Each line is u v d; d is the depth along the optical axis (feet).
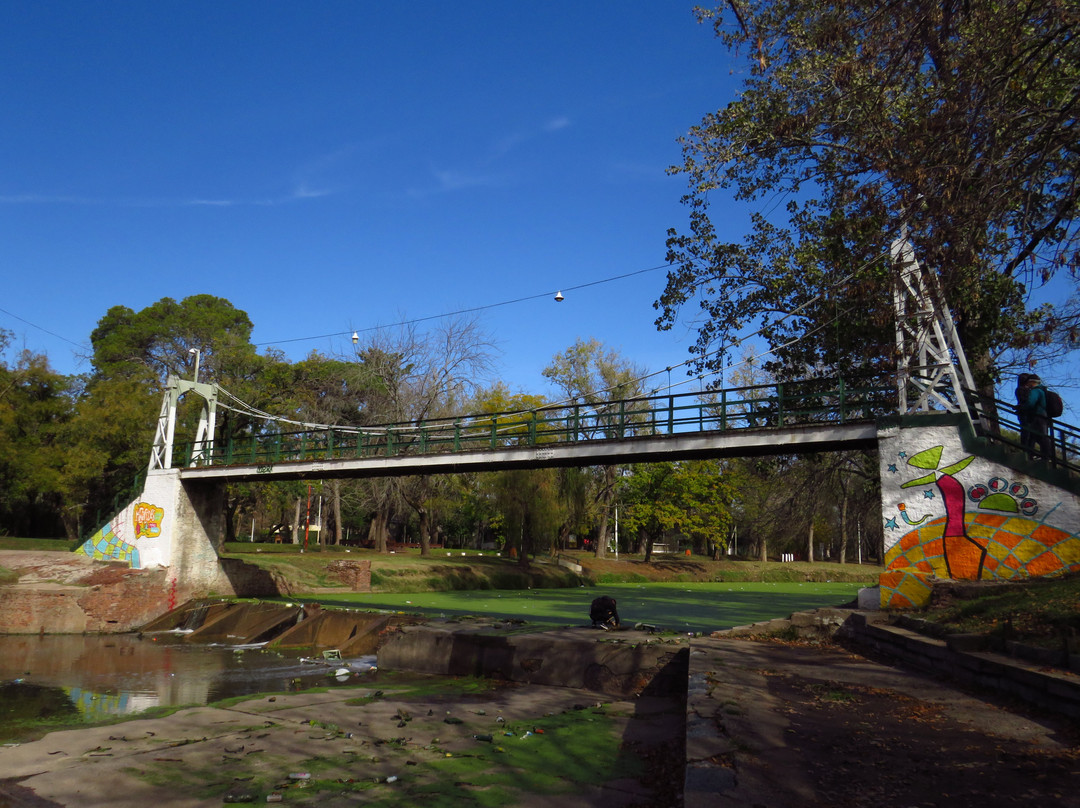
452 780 27.71
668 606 100.94
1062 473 44.93
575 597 113.29
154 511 95.45
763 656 40.63
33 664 63.57
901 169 39.73
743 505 201.67
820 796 17.98
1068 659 26.71
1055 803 17.25
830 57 50.98
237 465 89.20
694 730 23.77
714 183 65.72
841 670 35.83
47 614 81.97
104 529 99.19
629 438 60.70
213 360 149.69
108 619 85.20
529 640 51.37
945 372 49.47
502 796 25.70
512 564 146.10
